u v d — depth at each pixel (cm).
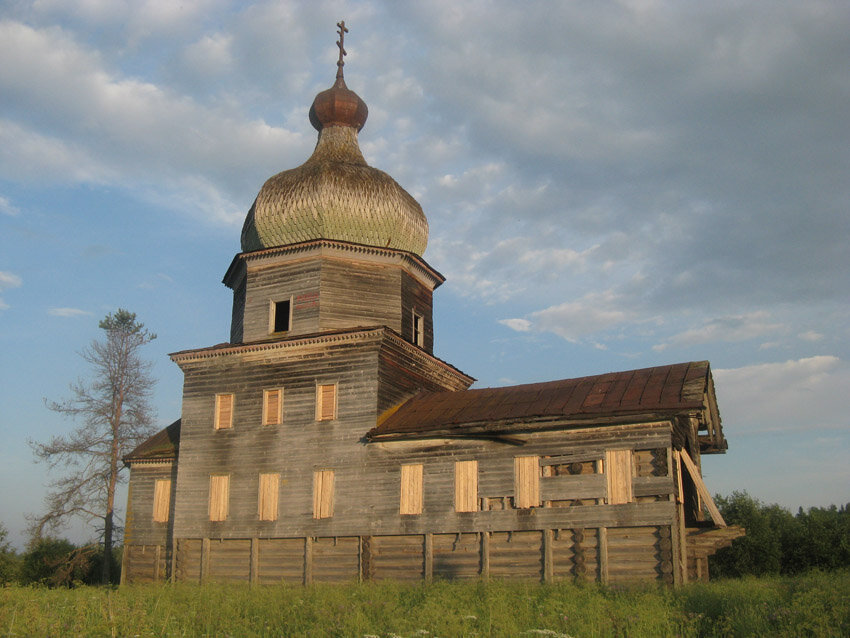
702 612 1908
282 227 3784
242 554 3481
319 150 4081
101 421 4853
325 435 3444
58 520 4588
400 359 3609
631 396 2961
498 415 3105
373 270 3775
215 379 3756
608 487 2870
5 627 1833
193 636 1831
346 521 3297
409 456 3253
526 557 2950
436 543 3122
